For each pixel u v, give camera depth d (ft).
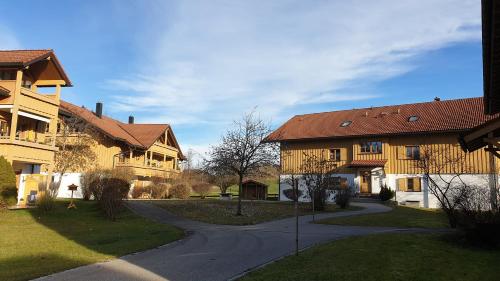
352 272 29.96
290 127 161.27
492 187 71.10
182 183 148.87
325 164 112.78
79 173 134.51
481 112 124.88
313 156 128.88
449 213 51.01
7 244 45.11
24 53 91.25
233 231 61.67
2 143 83.15
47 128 107.24
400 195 129.49
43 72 99.14
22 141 85.81
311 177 103.09
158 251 42.78
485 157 116.26
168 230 61.67
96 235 55.06
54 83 99.09
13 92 85.20
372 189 135.13
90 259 37.42
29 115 89.51
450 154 115.96
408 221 71.05
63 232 57.11
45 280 29.30
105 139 143.54
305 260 34.60
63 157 104.63
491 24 27.89
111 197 75.56
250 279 28.50
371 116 148.66
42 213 74.79
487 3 25.93
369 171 137.28
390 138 134.72
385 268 31.22
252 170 88.28
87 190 102.89
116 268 33.60
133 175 137.08
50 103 95.45
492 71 34.12
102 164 141.59
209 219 79.20
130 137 158.61
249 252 41.50
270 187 209.56
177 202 109.50
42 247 43.75
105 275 30.96
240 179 87.04
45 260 36.68
